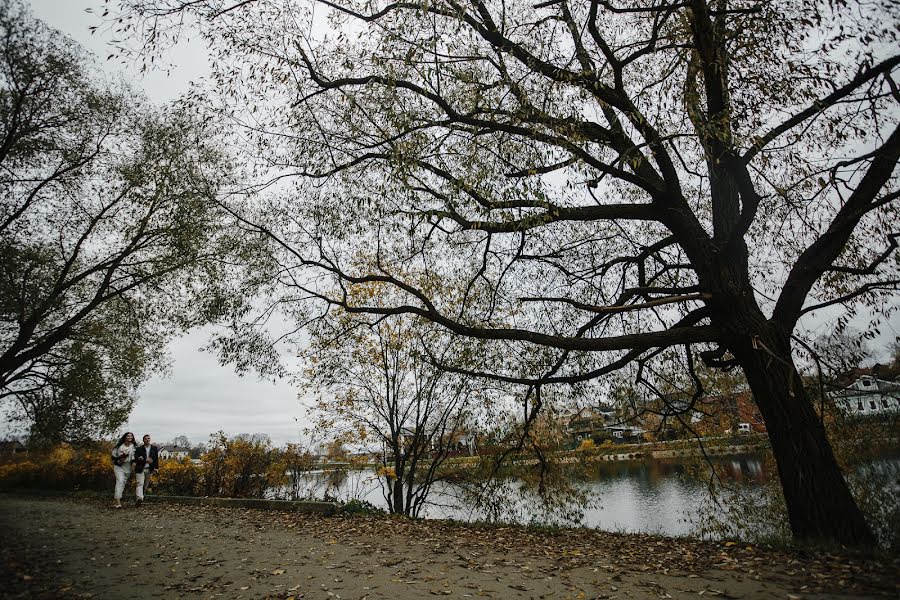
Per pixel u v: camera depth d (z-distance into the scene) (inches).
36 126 556.4
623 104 330.3
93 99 593.0
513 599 194.2
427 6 301.1
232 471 685.9
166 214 597.6
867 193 306.2
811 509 273.0
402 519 427.2
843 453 405.4
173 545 314.5
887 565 209.5
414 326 595.2
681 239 351.9
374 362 629.9
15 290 577.3
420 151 328.2
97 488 791.7
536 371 458.9
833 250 320.2
